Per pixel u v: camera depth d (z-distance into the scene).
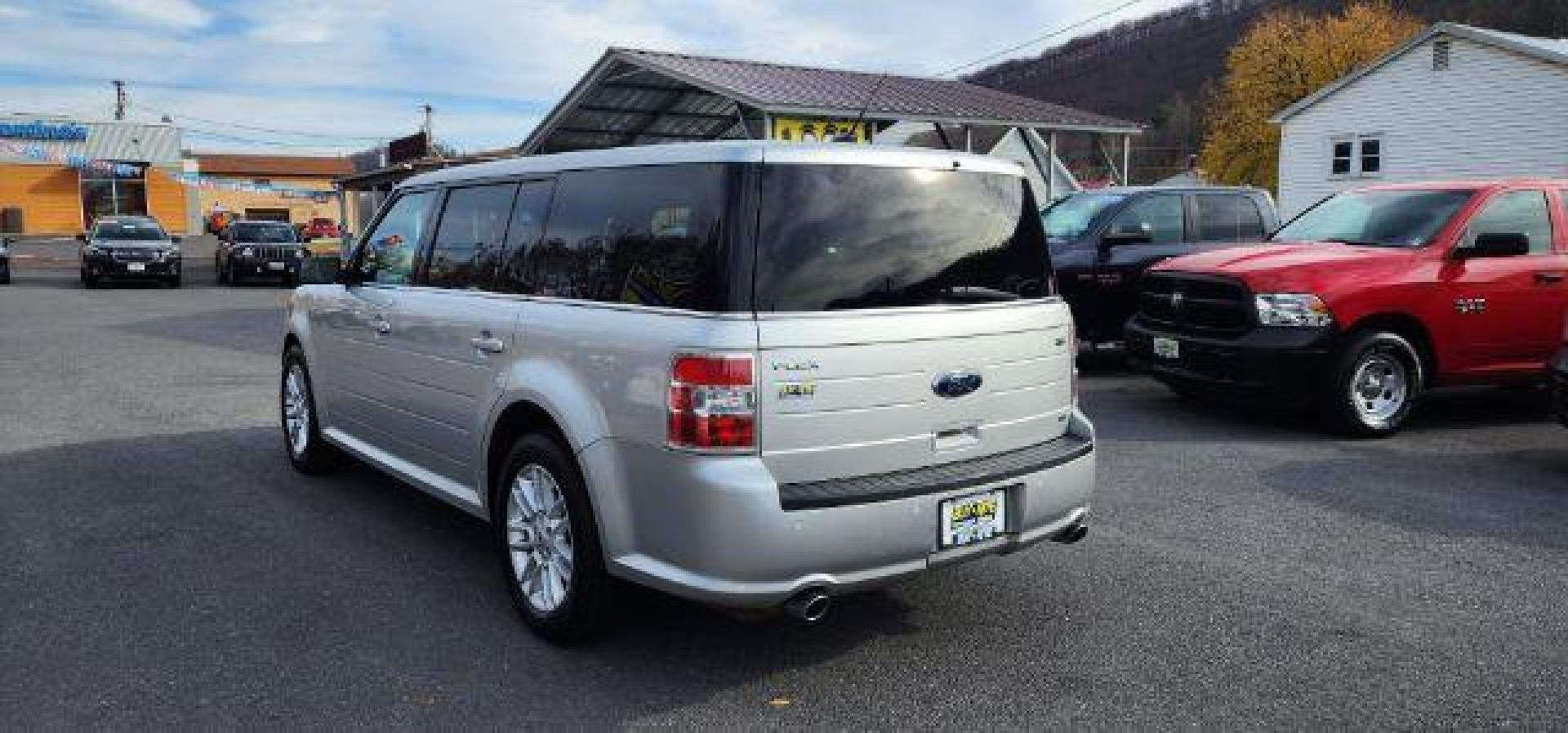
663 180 3.59
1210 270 7.49
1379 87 27.41
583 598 3.68
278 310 17.73
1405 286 7.16
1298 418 7.97
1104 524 5.29
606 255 3.74
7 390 9.27
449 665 3.68
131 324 15.20
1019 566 4.69
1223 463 6.52
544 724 3.27
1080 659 3.74
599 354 3.57
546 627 3.83
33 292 22.20
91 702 3.38
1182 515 5.44
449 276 4.62
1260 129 50.16
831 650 3.83
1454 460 6.61
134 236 24.31
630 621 3.91
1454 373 7.44
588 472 3.56
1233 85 51.41
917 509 3.44
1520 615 4.12
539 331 3.88
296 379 6.28
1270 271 7.19
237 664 3.67
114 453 6.82
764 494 3.19
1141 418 7.92
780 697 3.46
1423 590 4.38
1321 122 29.03
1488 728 3.24
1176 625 4.03
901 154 3.69
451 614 4.14
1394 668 3.65
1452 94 25.67
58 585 4.41
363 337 5.22
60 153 42.00
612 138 22.62
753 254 3.29
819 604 3.30
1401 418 7.25
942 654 3.79
